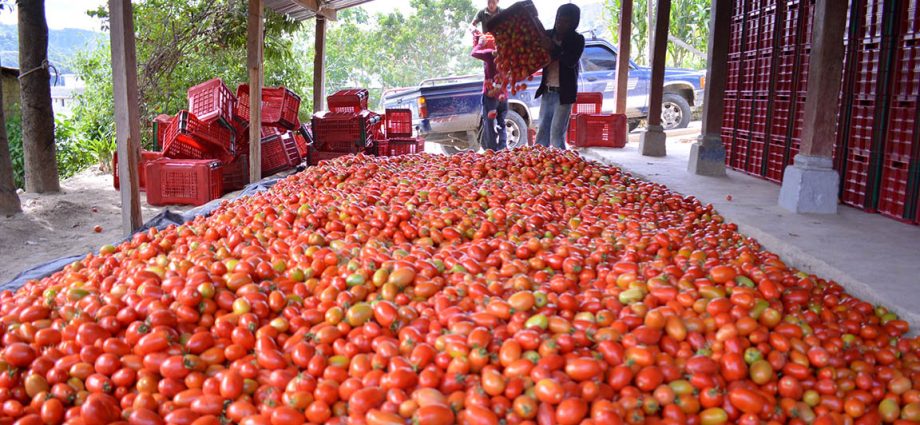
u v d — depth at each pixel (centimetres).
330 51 2708
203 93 912
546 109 984
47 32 913
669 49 1984
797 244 464
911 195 525
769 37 761
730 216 559
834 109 558
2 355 282
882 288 371
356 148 1099
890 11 543
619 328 282
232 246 418
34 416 254
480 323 291
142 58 1337
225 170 957
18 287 452
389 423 233
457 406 246
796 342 291
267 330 296
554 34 946
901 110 538
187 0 1368
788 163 712
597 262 375
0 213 765
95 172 1177
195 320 306
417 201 533
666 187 691
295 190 605
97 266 412
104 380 272
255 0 893
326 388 254
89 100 1374
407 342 279
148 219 791
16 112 1183
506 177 674
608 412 234
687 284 323
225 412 258
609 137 1108
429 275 344
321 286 339
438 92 1244
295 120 1090
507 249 399
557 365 258
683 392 259
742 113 830
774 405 264
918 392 276
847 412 270
